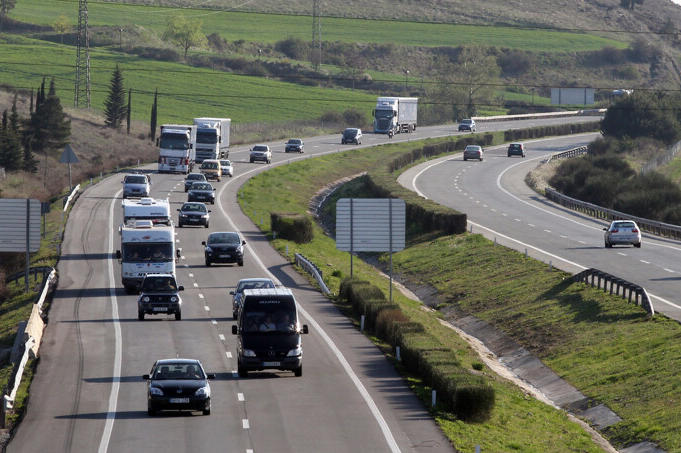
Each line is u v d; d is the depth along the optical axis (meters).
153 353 115.88
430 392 98.38
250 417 86.44
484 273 190.12
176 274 176.50
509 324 153.38
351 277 160.38
